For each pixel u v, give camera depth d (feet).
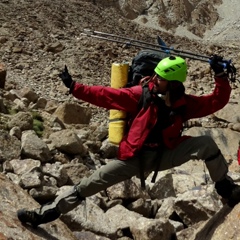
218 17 135.44
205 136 15.47
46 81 60.64
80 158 28.17
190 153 15.29
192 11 134.62
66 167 25.84
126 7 125.70
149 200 24.45
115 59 76.33
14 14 85.40
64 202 16.05
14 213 17.42
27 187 22.34
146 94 14.93
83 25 93.76
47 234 17.40
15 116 29.81
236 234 15.67
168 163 15.42
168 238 20.97
